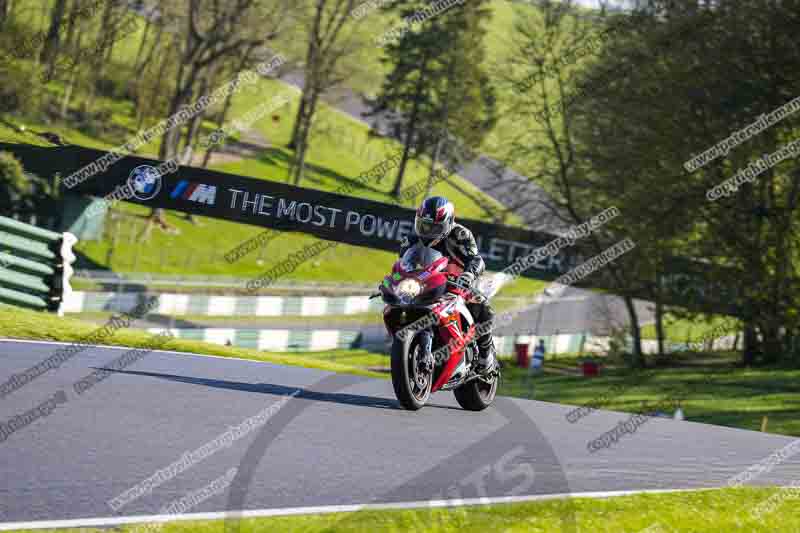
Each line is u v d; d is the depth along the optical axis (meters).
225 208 45.91
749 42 55.28
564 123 67.00
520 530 8.58
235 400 13.73
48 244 27.81
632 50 60.34
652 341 79.88
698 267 59.75
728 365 63.28
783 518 10.46
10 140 50.16
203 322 72.19
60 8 91.88
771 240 58.31
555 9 67.50
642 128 60.09
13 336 19.48
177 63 113.19
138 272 82.56
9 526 7.20
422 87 123.81
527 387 52.34
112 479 8.88
